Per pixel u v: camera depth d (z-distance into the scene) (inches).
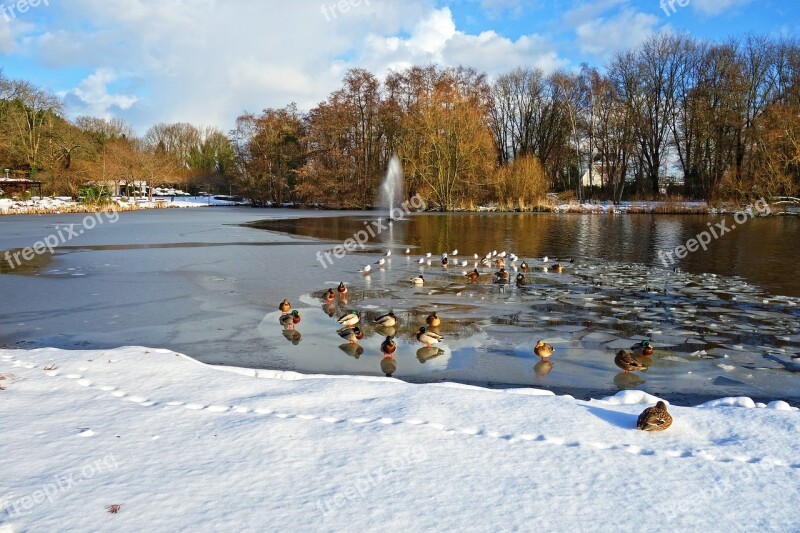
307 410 246.2
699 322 508.4
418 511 160.6
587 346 435.5
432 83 2738.7
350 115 2920.8
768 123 2020.2
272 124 3191.4
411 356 407.2
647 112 2748.5
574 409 251.8
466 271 804.0
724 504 168.2
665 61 2635.3
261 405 252.2
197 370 309.9
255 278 727.1
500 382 354.3
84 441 207.8
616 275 770.8
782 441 217.5
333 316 527.2
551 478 183.6
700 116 2351.1
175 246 1094.4
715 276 762.2
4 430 216.8
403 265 857.5
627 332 475.8
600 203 2613.2
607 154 2837.1
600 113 2755.9
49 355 338.0
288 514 157.8
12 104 2913.4
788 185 1948.8
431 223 1802.4
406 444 208.8
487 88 2871.6
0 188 2726.4
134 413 239.3
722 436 223.0
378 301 595.8
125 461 190.9
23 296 604.1
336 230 1515.7
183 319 508.4
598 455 202.7
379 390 277.3
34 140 2970.0
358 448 204.5
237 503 163.5
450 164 2488.9
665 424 225.9
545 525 154.4
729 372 376.8
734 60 2359.7
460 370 376.5
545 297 619.5
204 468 186.2
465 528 151.9
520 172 2541.8
